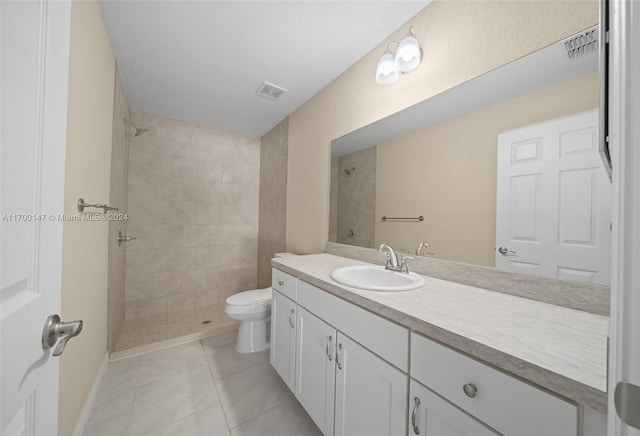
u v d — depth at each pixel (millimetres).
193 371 1719
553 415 486
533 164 938
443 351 662
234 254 3115
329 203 2008
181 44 1597
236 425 1278
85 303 1215
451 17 1206
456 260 1169
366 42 1580
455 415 628
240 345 1981
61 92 551
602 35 332
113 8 1322
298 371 1317
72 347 1080
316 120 2180
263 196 3162
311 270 1344
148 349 1979
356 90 1762
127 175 2410
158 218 2660
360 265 1486
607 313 763
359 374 930
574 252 836
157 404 1406
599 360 517
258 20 1409
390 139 1511
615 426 290
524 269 949
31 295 458
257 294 2111
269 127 2975
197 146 2863
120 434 1211
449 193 1211
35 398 466
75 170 1045
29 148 452
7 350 387
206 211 2934
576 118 845
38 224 479
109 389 1512
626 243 282
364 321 916
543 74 922
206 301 2938
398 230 1457
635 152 279
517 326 678
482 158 1091
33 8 462
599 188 794
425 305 831
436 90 1267
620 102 289
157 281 2660
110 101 1614
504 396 549
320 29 1474
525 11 970
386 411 819
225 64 1800
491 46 1064
